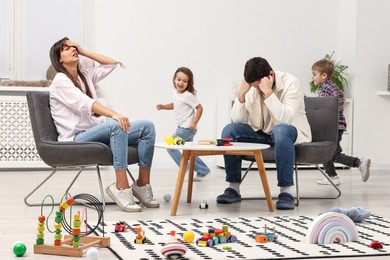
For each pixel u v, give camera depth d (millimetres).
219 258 2725
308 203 4508
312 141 4664
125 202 4062
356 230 3121
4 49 6559
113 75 6566
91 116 4309
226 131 4562
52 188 5148
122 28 6590
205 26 6758
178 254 2717
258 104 4520
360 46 6852
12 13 6539
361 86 6867
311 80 7008
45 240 3123
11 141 6375
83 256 2816
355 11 6828
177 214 3953
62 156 4090
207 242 2959
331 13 7031
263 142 4590
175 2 6684
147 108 6652
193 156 4309
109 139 4156
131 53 6605
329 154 4512
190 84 5688
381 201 4625
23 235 3285
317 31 7016
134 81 6617
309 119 4711
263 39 6895
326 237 3043
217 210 4125
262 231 3357
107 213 3973
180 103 5664
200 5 6738
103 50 6562
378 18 6887
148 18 6629
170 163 6688
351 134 6859
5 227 3504
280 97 4461
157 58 6660
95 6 6527
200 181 5664
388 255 2826
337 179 5516
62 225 3104
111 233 3258
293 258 2738
